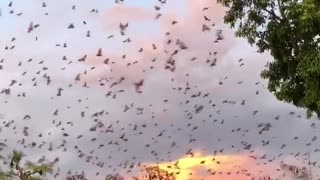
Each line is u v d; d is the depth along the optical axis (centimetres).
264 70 2061
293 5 1783
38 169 3131
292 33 1891
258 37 1978
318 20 1741
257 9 1945
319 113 1875
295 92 1959
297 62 1942
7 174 3078
